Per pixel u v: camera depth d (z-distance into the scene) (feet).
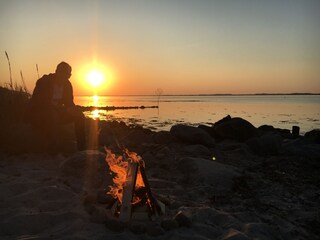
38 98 11.44
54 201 7.12
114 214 6.36
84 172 8.88
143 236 5.77
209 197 8.03
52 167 9.84
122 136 17.25
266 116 53.21
